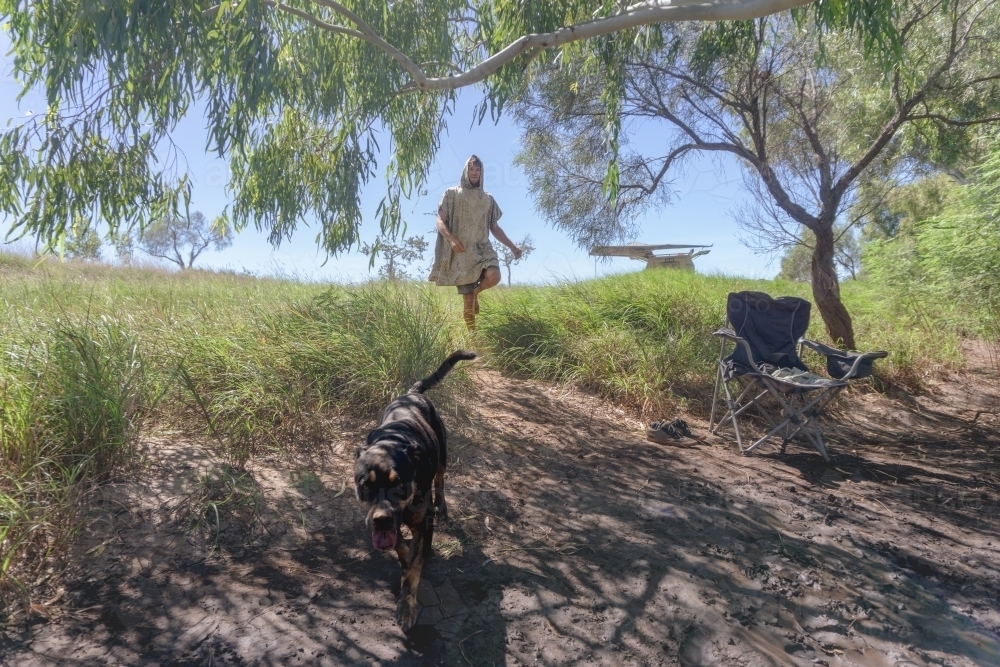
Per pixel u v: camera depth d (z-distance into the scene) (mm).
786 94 6977
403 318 5391
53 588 2811
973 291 7945
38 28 4020
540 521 3631
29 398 3541
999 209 7184
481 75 4605
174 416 4254
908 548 3545
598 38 5703
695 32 6695
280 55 5121
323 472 3943
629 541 3443
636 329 6703
